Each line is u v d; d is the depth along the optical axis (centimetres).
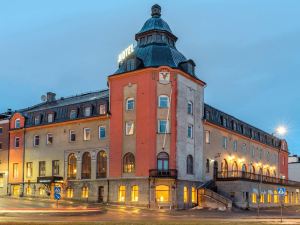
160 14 6175
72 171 6078
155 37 5875
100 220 3167
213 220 3228
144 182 5231
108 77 5756
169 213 4384
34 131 6631
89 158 5922
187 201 5412
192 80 5816
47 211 3681
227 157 6844
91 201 5725
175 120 5359
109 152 5659
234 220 3266
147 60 5566
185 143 5516
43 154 6438
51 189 6138
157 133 5319
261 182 5975
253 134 8081
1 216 3469
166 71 5412
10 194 6669
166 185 5231
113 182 5525
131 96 5538
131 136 5469
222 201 5341
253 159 7981
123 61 5769
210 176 6131
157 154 5288
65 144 6206
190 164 5625
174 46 6094
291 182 8156
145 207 5141
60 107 6444
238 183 5694
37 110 6769
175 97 5406
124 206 5225
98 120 5897
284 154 9806
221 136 6712
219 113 6788
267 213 4919
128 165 5450
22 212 3653
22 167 6625
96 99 6025
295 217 3966
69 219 3253
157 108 5366
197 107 5897
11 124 6919
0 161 6900
